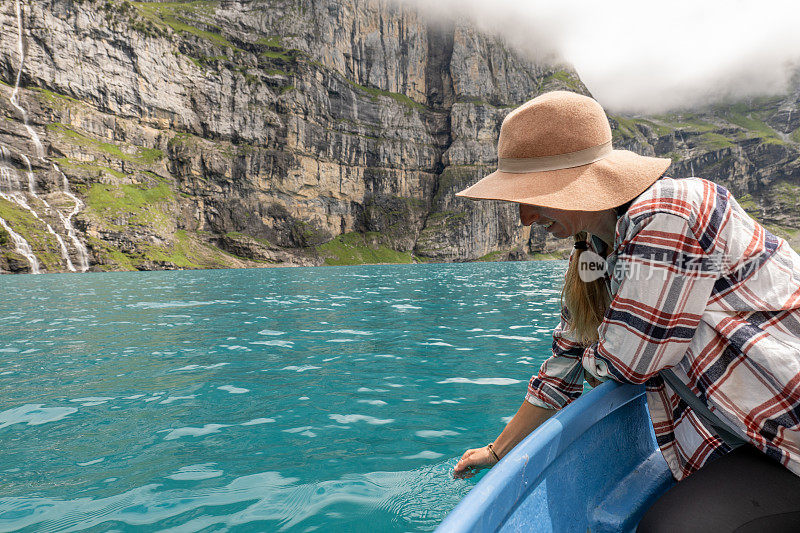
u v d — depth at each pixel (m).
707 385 0.83
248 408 2.69
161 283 16.33
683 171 101.44
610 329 0.90
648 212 0.80
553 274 22.66
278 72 56.00
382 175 63.09
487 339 5.08
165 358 4.11
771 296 0.80
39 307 8.48
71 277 21.92
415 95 69.69
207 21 57.22
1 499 1.62
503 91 73.00
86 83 42.66
